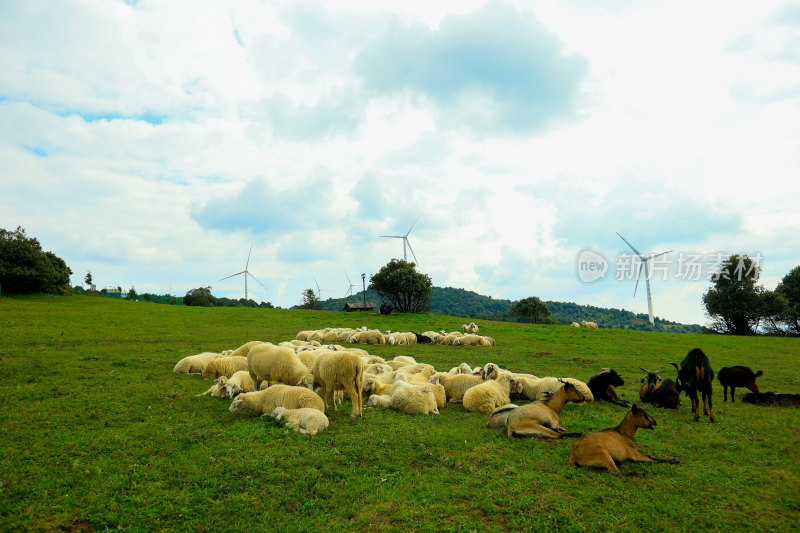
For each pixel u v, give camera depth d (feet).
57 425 30.58
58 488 21.25
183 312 145.69
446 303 519.19
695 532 17.95
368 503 20.38
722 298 177.06
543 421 29.94
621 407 40.24
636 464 24.73
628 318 438.81
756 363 71.31
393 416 34.73
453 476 23.06
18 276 172.55
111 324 99.60
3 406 34.78
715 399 45.16
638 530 18.08
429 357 70.54
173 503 20.26
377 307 237.25
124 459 24.79
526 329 126.72
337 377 34.78
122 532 18.08
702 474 23.59
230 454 25.43
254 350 40.22
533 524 18.47
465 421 34.01
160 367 53.26
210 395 40.06
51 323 93.76
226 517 19.30
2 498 20.15
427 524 18.53
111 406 35.47
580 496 20.75
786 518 19.11
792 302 180.14
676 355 79.00
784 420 35.35
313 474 23.04
